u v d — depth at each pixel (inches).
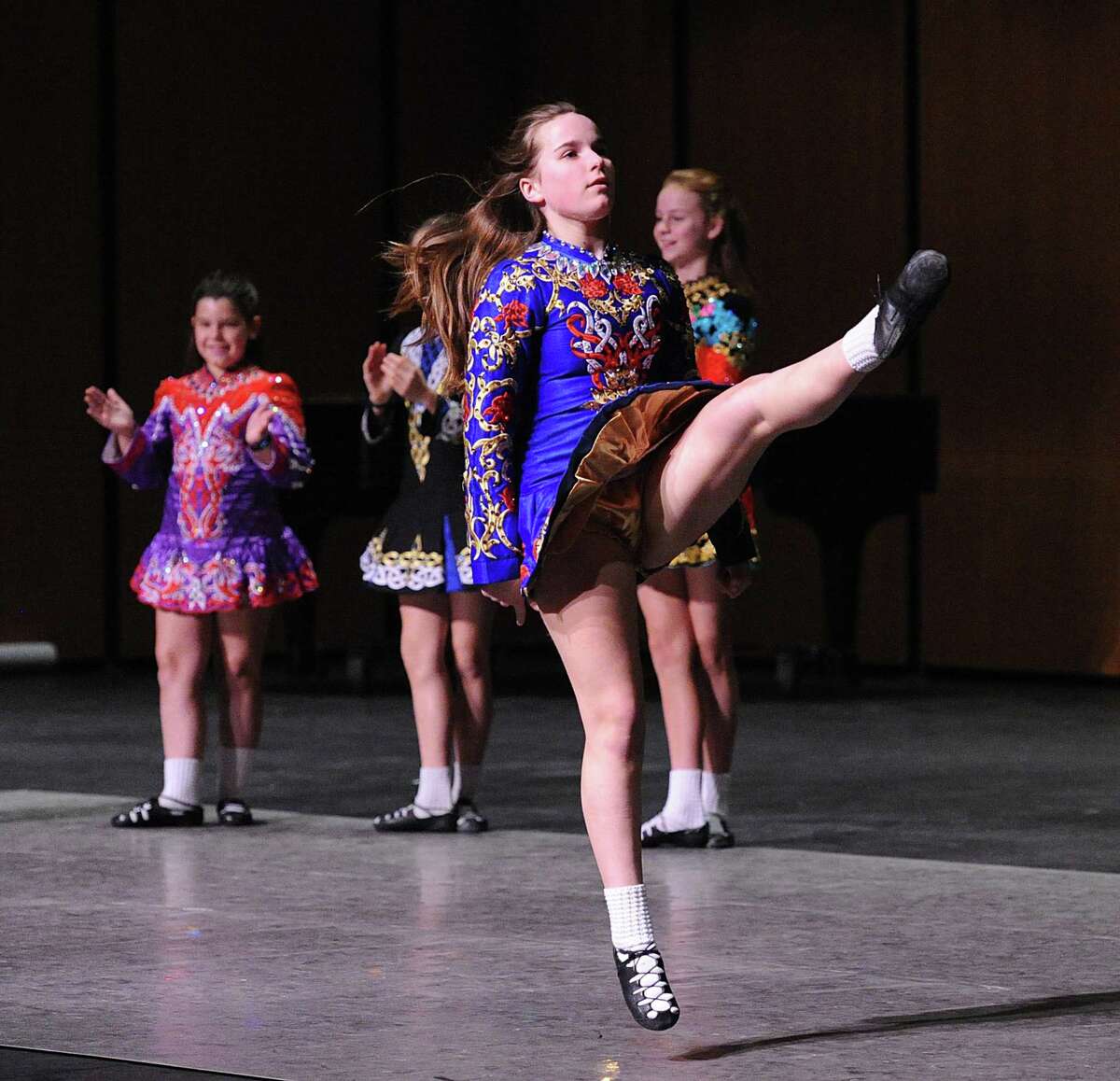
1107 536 851.4
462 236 302.0
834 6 933.2
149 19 951.0
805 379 255.4
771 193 959.0
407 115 1028.5
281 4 990.4
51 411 929.5
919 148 906.1
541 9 1043.9
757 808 504.1
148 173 952.9
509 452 272.4
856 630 908.0
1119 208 845.2
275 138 990.4
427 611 457.1
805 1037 268.8
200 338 470.0
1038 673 872.3
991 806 509.0
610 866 266.1
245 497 465.1
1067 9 858.1
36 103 921.5
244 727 469.4
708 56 981.2
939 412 890.7
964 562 893.8
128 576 952.9
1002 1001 288.4
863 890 378.9
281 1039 269.0
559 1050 262.7
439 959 318.7
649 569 279.7
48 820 476.7
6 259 914.7
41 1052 263.0
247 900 370.0
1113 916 352.5
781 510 845.8
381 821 457.1
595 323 278.7
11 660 908.0
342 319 1011.3
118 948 327.9
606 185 286.5
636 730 268.8
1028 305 872.9
